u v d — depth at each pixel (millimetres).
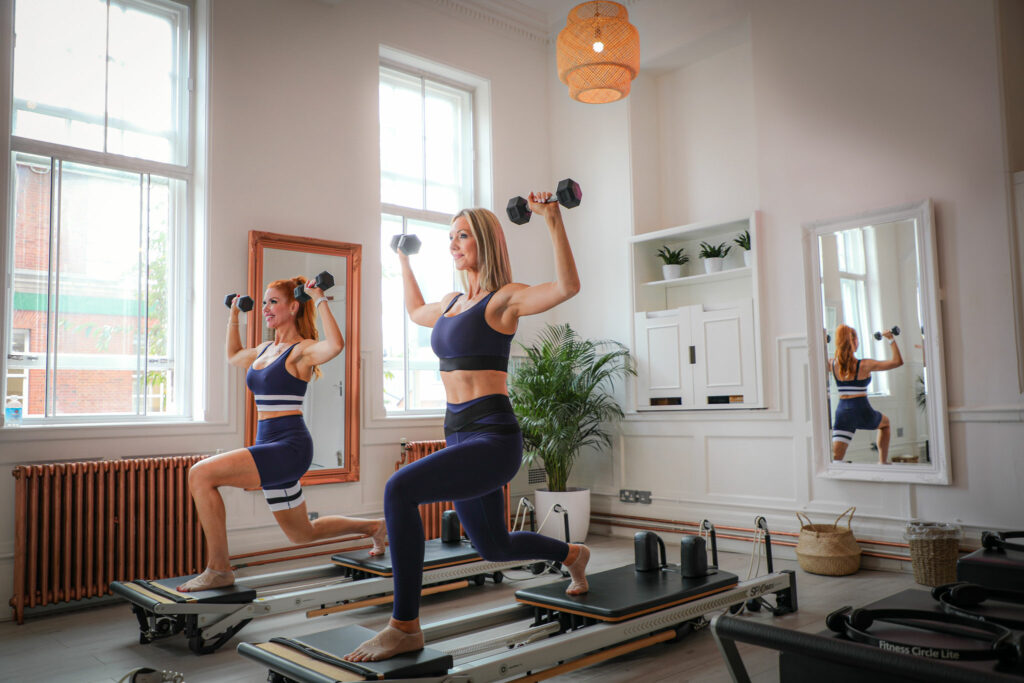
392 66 6098
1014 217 4207
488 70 6531
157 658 3162
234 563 4527
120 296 4660
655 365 5938
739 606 3562
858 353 4738
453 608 3869
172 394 4805
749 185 5848
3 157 4117
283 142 5227
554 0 6637
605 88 4684
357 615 3807
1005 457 4172
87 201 4578
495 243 2566
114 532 4180
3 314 4094
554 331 6254
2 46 4137
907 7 4652
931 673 955
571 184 2314
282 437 3625
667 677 2816
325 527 3852
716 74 6102
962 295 4367
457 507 2717
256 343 4941
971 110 4375
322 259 5289
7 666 3082
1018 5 4559
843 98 4922
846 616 1646
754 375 5305
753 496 5301
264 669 2986
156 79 4906
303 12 5402
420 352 6094
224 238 4902
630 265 6141
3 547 3943
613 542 5781
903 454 4520
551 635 2934
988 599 1920
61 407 4398
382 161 6016
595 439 6293
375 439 5516
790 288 5152
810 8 5098
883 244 4664
